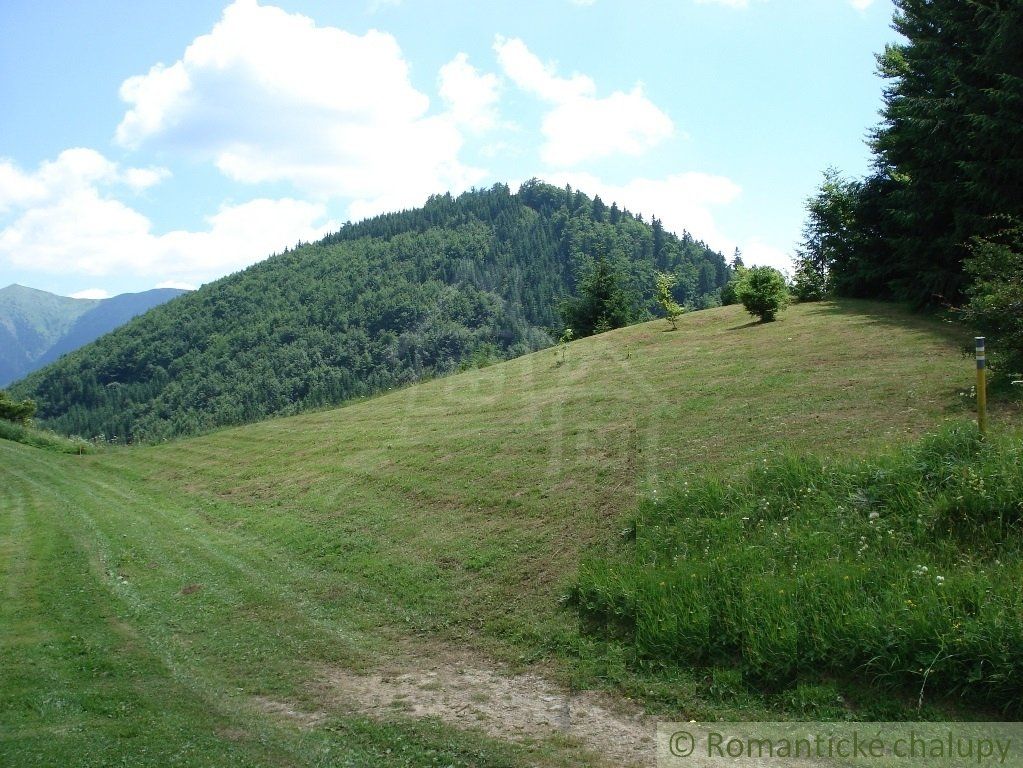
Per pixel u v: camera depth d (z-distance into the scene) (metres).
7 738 5.74
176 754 5.36
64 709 6.40
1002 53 17.91
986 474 6.98
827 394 12.50
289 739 5.62
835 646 5.59
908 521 6.95
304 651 7.77
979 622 5.18
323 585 9.98
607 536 9.07
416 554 10.30
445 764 5.07
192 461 23.52
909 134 20.83
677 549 8.04
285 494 16.02
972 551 6.32
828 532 7.21
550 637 7.21
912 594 5.76
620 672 6.30
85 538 14.47
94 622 9.24
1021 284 10.55
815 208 28.75
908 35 21.72
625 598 7.19
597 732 5.41
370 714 6.07
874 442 9.38
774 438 10.74
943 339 15.69
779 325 22.56
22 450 31.73
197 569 11.58
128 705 6.48
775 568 6.88
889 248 25.92
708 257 170.12
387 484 14.23
